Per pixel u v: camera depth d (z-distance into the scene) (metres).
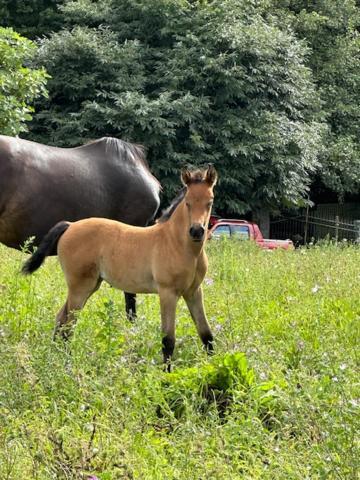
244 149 26.69
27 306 8.83
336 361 7.16
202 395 6.52
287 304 10.37
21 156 10.19
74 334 7.61
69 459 4.77
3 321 8.49
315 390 6.20
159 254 7.99
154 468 5.07
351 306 10.30
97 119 26.81
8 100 17.50
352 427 5.35
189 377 6.71
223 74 27.48
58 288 10.56
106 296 10.29
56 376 6.23
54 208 10.32
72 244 8.53
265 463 5.21
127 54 27.72
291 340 8.30
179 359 7.53
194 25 28.95
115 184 10.78
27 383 6.08
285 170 28.30
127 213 10.91
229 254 14.74
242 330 8.67
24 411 5.80
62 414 5.74
